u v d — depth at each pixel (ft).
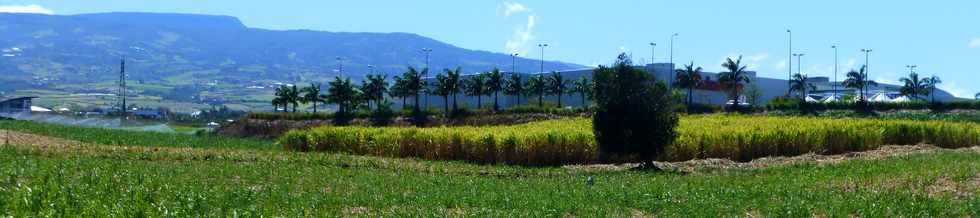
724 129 166.50
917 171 105.29
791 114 366.63
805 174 112.88
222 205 68.28
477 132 163.84
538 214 69.46
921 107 370.73
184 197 70.33
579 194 86.63
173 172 98.53
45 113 477.36
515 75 444.14
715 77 466.29
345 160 137.90
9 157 108.58
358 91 431.84
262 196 76.07
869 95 522.47
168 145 181.68
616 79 138.00
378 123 379.96
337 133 176.35
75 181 81.15
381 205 73.56
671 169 134.31
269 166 117.70
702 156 159.02
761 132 162.71
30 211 61.57
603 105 139.23
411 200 78.79
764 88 519.19
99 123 415.03
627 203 79.82
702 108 381.19
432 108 416.87
